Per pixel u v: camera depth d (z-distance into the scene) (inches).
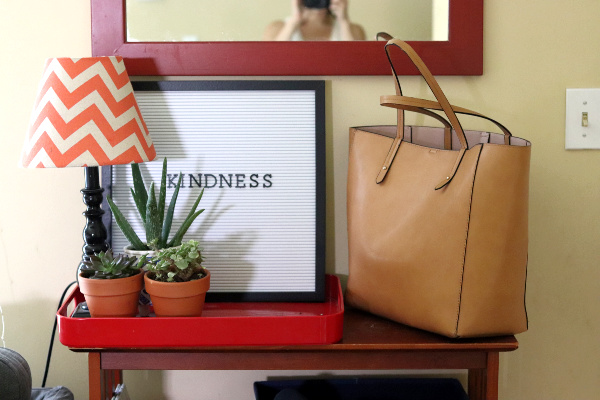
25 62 39.3
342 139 39.8
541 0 38.5
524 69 39.0
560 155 39.7
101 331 32.2
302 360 34.1
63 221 40.8
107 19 38.2
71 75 32.0
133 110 34.1
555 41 38.8
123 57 38.4
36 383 41.9
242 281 38.7
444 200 32.6
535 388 41.6
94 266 32.6
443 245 32.5
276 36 38.7
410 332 34.6
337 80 39.3
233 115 38.3
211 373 41.9
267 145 38.4
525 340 41.2
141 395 42.0
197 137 38.4
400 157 34.9
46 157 31.5
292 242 38.6
